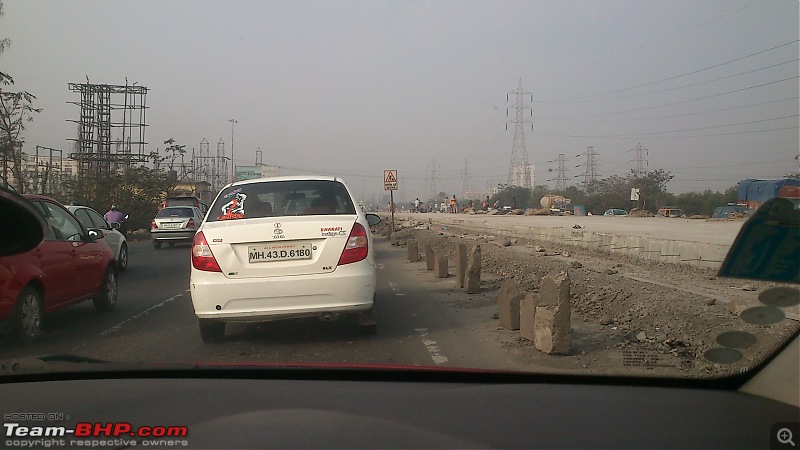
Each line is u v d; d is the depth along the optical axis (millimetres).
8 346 6844
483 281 12312
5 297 6570
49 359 4281
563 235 21594
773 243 3529
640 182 59469
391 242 24391
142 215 36750
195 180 66938
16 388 3857
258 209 7023
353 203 7289
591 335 7215
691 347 6359
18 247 5406
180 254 20734
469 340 7066
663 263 14922
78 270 8359
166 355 6531
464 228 35031
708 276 12148
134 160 47469
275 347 6789
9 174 25688
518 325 7582
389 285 11984
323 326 7848
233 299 6316
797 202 3480
